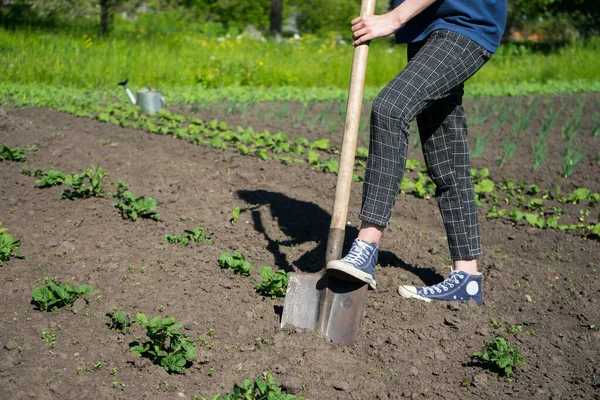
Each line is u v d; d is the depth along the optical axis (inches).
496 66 658.2
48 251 146.5
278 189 215.6
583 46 765.9
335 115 375.9
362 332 125.6
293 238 172.1
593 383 115.0
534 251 180.5
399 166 124.9
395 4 134.4
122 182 198.7
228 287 136.4
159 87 474.0
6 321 116.3
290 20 1306.6
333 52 705.6
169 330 108.1
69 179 185.5
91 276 136.0
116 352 110.1
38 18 688.4
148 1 1050.1
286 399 96.7
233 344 116.8
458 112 136.8
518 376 116.1
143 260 145.3
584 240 188.4
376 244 127.4
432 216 206.5
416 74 123.6
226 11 1179.3
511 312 141.9
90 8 694.5
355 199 215.3
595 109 384.8
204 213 181.8
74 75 454.9
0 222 157.9
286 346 115.9
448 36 125.4
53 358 106.7
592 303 146.6
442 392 109.7
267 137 284.4
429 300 139.9
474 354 118.9
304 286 124.4
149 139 275.9
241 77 534.6
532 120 362.9
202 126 311.4
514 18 912.9
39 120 294.5
